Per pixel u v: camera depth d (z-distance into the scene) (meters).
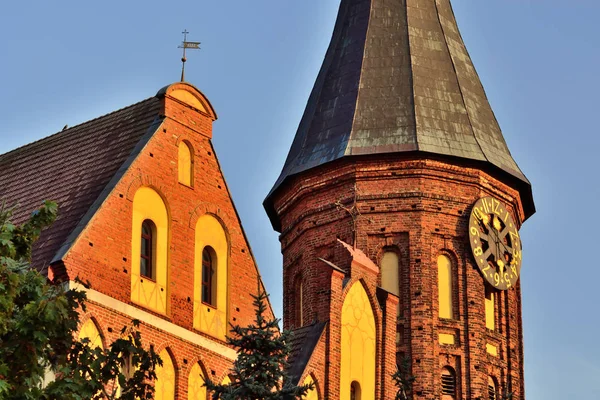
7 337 39.72
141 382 44.44
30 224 41.00
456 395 74.62
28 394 38.97
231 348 54.06
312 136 79.50
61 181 54.50
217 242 54.91
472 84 81.62
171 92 55.00
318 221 77.12
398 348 74.81
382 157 77.19
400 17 83.12
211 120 56.00
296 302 76.94
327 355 58.81
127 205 52.16
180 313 52.75
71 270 49.53
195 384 52.69
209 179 55.25
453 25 84.06
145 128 54.62
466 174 77.81
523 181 79.25
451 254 76.69
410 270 75.81
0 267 39.38
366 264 62.12
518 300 79.25
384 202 76.75
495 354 76.75
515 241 78.81
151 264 52.47
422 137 77.62
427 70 80.94
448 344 75.31
